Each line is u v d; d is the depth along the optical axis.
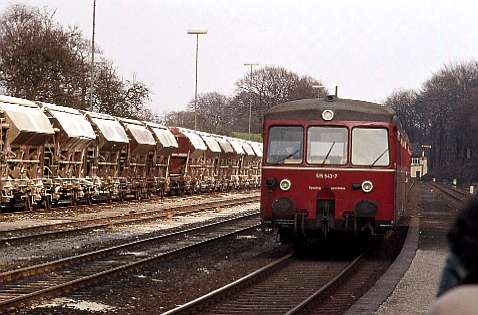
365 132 20.19
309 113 20.39
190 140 59.59
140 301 13.93
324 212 20.14
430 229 30.88
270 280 17.03
